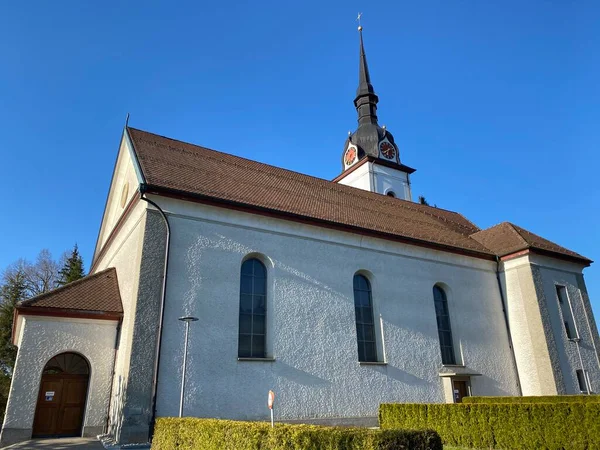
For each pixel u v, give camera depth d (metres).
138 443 12.23
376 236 19.39
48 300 14.83
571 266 24.38
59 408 14.29
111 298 15.96
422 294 20.22
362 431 6.64
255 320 15.66
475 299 22.05
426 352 19.20
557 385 20.36
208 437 8.41
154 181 14.96
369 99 42.69
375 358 17.97
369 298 18.88
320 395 15.73
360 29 45.75
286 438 7.06
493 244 24.69
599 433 9.91
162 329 13.53
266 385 14.77
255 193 18.14
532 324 21.62
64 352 14.55
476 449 11.48
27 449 11.92
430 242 21.02
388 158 40.06
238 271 15.59
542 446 10.67
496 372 21.16
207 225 15.52
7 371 38.22
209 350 14.11
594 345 22.98
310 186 23.17
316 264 17.48
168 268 14.29
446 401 18.80
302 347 15.94
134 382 12.73
